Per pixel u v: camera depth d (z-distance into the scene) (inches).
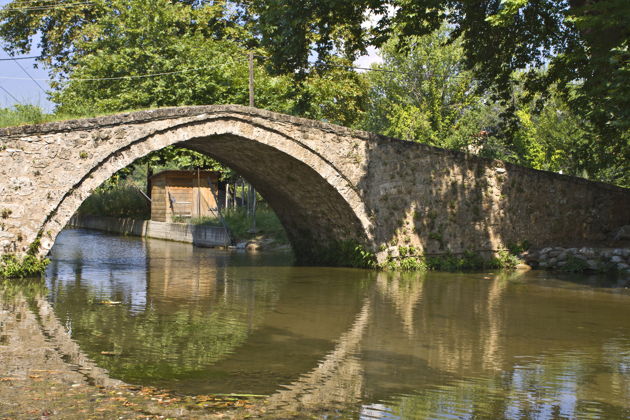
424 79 1696.6
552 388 265.7
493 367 297.9
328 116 1249.4
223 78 993.5
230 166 809.5
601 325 405.4
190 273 665.6
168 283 578.6
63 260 790.5
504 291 551.5
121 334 350.9
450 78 1670.8
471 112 1566.2
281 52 779.4
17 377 263.6
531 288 573.6
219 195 1310.3
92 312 417.1
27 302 448.8
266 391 254.5
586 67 640.4
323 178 674.8
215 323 391.2
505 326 397.1
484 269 741.3
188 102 972.6
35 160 552.1
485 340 356.2
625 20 540.1
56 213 560.7
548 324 406.3
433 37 1663.4
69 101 1079.0
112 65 1023.0
